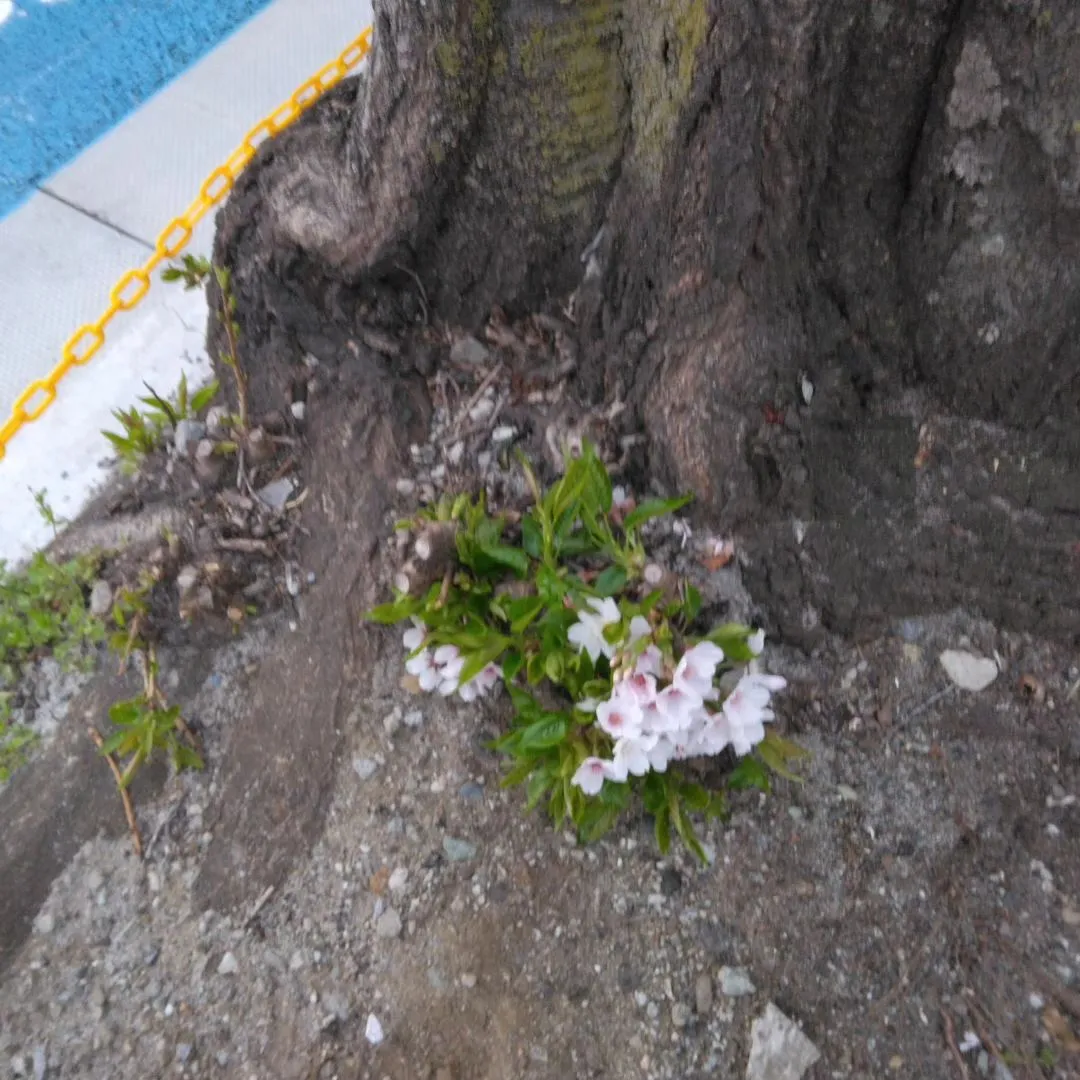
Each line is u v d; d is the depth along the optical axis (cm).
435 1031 63
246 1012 65
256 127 118
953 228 64
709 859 67
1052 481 69
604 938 65
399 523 69
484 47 65
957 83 59
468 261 78
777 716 70
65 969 68
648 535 72
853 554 70
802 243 66
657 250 70
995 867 65
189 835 72
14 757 76
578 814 62
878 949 64
